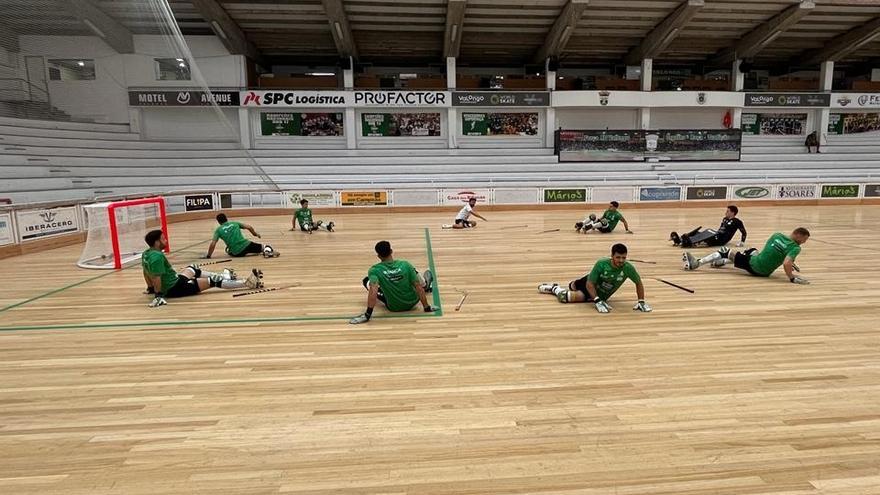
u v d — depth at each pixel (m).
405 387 3.54
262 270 7.94
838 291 6.27
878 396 3.33
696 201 19.41
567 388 3.49
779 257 6.74
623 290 6.41
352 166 21.25
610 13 20.33
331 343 4.50
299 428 2.97
